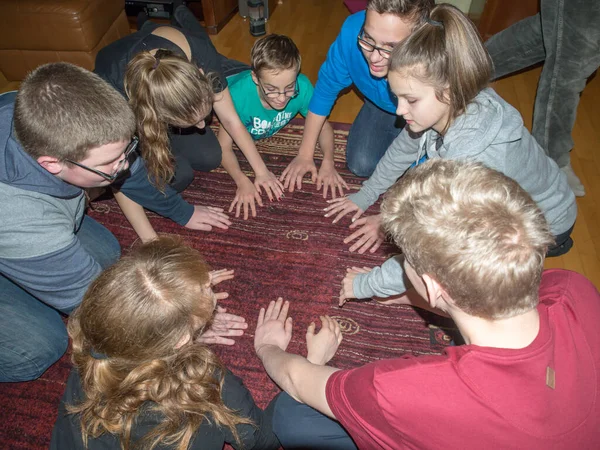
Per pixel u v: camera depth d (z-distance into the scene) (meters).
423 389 0.70
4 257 1.07
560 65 1.64
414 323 1.55
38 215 1.06
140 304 0.78
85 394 0.86
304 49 2.62
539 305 0.75
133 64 1.26
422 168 0.74
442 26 0.94
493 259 0.61
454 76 0.95
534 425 0.65
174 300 0.80
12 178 1.01
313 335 1.44
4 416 1.36
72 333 0.87
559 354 0.70
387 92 1.64
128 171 1.38
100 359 0.82
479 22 2.62
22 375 1.36
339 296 1.60
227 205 1.88
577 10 1.51
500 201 0.65
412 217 0.69
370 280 1.28
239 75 1.86
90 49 2.20
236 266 1.69
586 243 1.76
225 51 2.63
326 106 1.76
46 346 1.35
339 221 1.81
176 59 1.26
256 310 1.59
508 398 0.66
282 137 2.13
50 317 1.38
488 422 0.66
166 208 1.66
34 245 1.07
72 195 1.13
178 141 1.81
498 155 1.06
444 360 0.72
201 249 1.74
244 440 1.00
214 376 0.94
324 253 1.73
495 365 0.67
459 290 0.65
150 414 0.82
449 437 0.69
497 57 1.96
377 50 1.30
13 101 1.09
